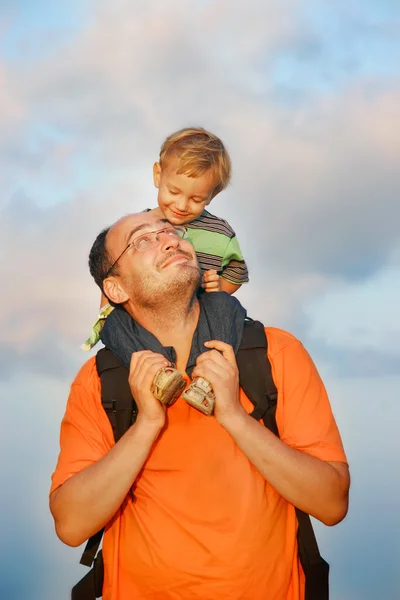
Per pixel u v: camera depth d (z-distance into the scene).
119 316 3.51
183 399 3.20
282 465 3.10
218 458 3.20
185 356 3.47
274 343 3.40
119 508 3.34
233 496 3.15
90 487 3.15
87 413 3.39
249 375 3.30
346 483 3.25
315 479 3.13
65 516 3.20
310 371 3.38
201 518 3.13
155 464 3.25
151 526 3.17
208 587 3.08
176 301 3.42
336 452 3.27
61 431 3.47
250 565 3.09
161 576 3.13
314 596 3.22
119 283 3.56
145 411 3.18
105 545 3.34
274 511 3.19
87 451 3.32
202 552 3.10
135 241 3.50
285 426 3.30
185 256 3.47
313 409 3.31
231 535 3.10
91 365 3.50
